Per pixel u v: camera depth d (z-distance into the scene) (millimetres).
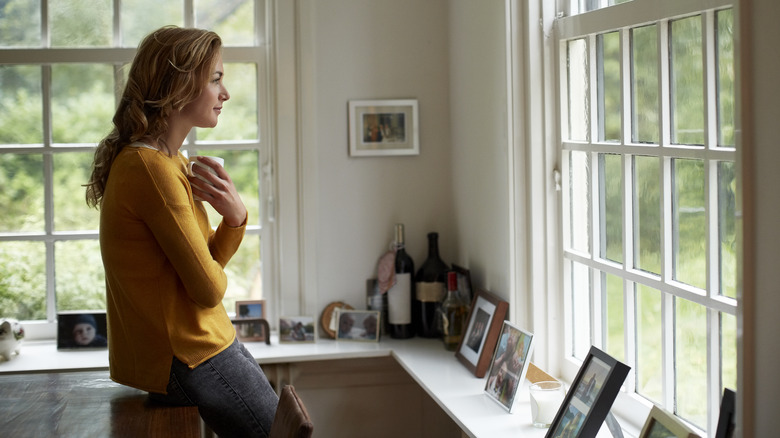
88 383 2309
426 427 3232
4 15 3051
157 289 1997
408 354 2887
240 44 3143
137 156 1950
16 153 3082
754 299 1354
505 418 2207
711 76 1760
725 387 1714
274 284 3197
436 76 3184
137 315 1996
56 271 3125
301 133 3100
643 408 2076
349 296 3191
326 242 3160
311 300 3141
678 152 1889
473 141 2928
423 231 3223
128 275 1979
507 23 2510
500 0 2572
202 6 3117
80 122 3105
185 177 2018
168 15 3107
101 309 3150
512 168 2543
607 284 2283
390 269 3109
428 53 3174
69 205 3121
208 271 1974
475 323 2748
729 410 1521
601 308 2324
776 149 1294
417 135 3168
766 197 1320
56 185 3109
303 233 3133
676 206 1942
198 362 2033
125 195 1942
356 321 3100
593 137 2291
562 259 2498
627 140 2125
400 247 3100
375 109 3141
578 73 2381
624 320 2184
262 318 3088
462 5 2988
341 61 3115
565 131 2461
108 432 1881
